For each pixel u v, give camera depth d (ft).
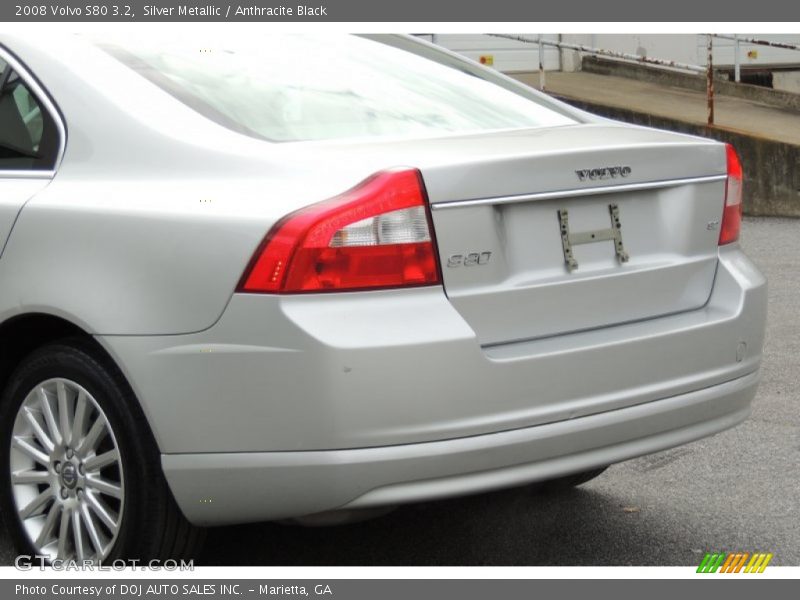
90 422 11.91
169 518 11.37
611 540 13.58
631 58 47.60
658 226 12.34
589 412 11.21
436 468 10.48
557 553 13.19
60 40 12.88
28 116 12.67
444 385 10.44
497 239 11.02
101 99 12.17
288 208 10.55
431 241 10.62
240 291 10.50
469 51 55.72
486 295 10.91
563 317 11.44
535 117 13.88
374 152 11.16
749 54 62.49
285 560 13.10
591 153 11.66
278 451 10.48
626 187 11.91
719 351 12.30
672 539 13.57
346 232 10.39
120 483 11.55
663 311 12.28
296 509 10.65
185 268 10.80
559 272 11.46
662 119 47.91
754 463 16.20
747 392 12.71
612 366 11.37
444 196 10.72
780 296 27.81
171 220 11.00
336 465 10.30
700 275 12.63
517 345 11.05
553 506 14.83
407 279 10.52
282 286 10.36
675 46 59.57
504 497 15.19
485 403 10.62
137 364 10.95
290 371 10.30
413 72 14.07
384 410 10.30
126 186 11.60
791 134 45.09
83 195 11.76
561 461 11.14
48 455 12.23
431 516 14.55
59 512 12.21
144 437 11.29
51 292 11.57
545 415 10.93
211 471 10.77
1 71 12.98
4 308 12.01
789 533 13.69
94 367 11.54
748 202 44.16
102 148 11.97
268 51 13.37
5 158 12.78
